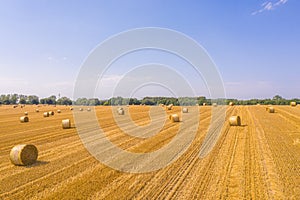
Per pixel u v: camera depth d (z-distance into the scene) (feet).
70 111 148.36
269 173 26.68
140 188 23.32
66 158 35.06
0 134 58.70
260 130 56.13
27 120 89.40
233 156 33.99
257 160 31.71
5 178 26.91
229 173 26.96
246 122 72.33
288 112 108.68
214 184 23.89
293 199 20.47
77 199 21.11
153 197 21.27
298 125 64.59
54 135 56.29
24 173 28.66
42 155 37.27
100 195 21.85
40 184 24.81
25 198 21.49
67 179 26.16
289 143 41.88
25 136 55.36
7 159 35.83
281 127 61.00
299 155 33.99
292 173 26.63
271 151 36.35
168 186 23.68
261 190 22.26
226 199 20.58
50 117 106.11
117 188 23.39
